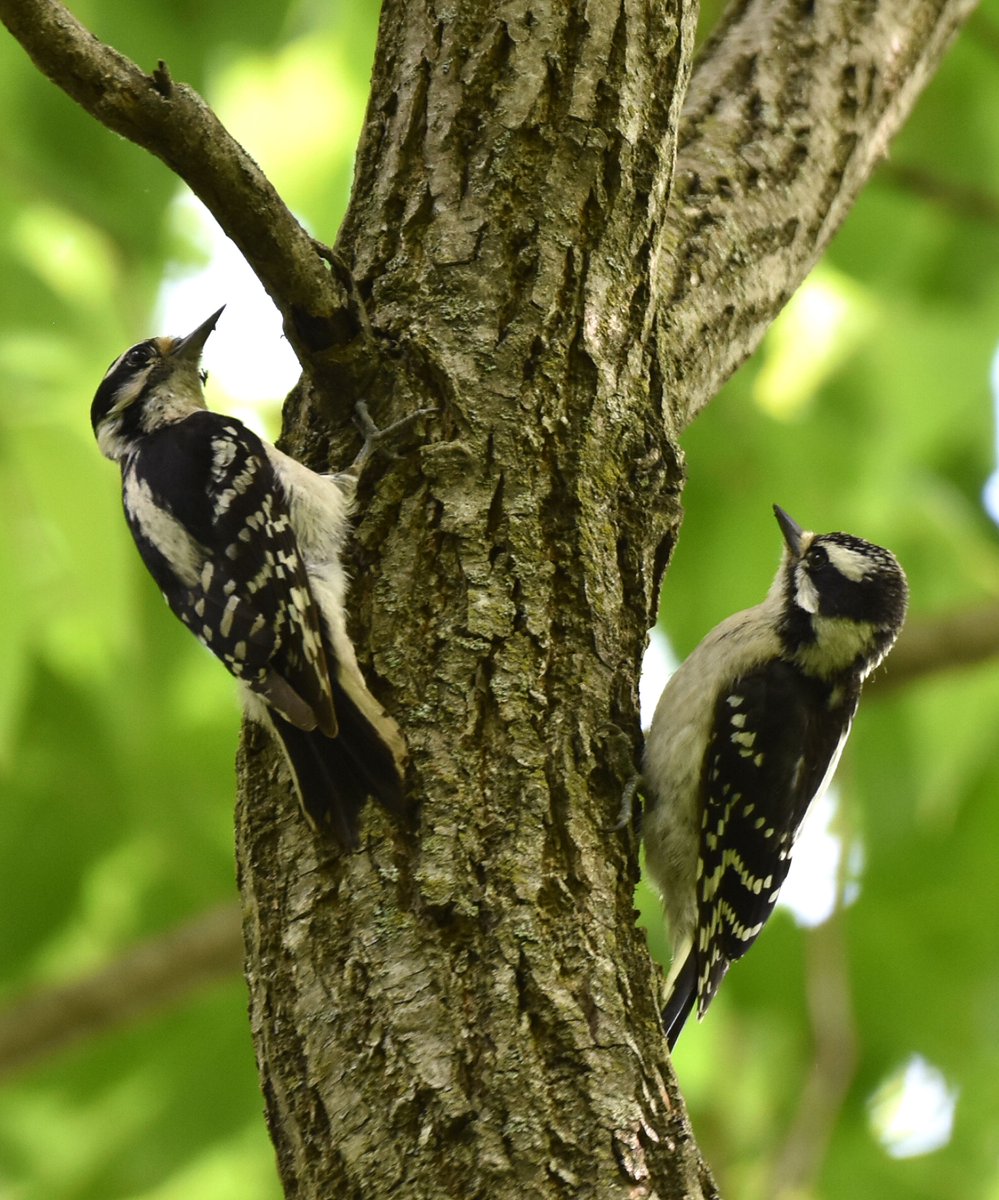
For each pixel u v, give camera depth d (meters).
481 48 8.56
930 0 10.79
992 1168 13.64
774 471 13.12
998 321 13.89
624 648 7.75
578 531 7.69
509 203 8.23
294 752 7.18
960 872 13.38
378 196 8.53
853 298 14.02
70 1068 12.79
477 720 7.14
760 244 9.59
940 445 14.26
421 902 6.73
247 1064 12.81
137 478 9.25
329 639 7.39
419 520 7.63
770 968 13.16
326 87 14.71
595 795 7.27
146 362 10.95
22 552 11.66
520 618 7.39
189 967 12.22
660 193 8.47
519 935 6.67
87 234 13.24
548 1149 6.23
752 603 12.84
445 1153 6.25
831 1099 11.86
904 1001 13.37
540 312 8.01
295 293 7.75
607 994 6.66
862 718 13.47
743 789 10.73
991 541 14.50
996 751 13.44
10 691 11.61
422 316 8.09
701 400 9.12
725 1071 13.79
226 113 14.69
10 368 12.09
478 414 7.79
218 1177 13.54
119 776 12.66
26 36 6.81
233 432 9.01
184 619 8.52
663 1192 6.30
